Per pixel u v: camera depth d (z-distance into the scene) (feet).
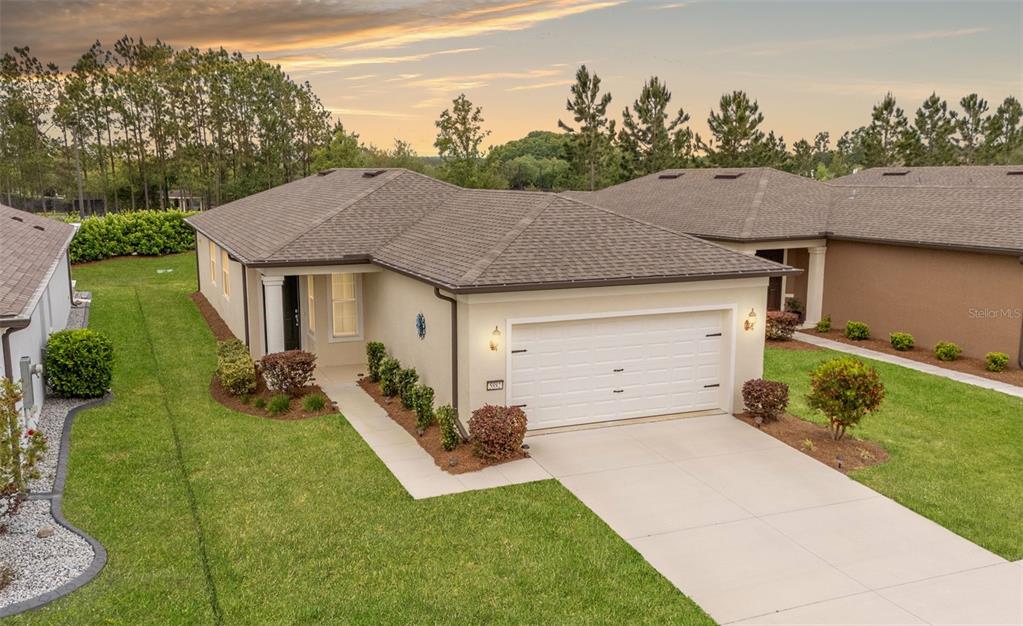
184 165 195.93
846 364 41.88
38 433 29.78
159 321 72.64
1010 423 47.19
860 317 73.46
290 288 60.80
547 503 34.06
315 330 58.13
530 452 40.57
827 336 73.51
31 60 188.85
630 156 188.03
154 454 39.04
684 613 25.59
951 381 56.34
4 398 28.25
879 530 32.14
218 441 41.45
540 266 43.04
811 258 76.13
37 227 68.69
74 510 31.99
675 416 46.96
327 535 30.63
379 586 26.91
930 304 66.39
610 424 45.27
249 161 201.77
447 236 52.34
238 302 63.05
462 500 34.24
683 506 34.14
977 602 26.63
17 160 188.44
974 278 62.54
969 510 34.27
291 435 42.78
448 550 29.60
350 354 59.26
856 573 28.55
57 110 184.65
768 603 26.40
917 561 29.55
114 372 54.75
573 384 44.39
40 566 27.12
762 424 45.29
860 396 41.06
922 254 66.69
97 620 24.06
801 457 40.34
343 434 43.09
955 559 29.73
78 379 47.19
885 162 200.75
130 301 82.17
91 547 28.73
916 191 78.23
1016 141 203.41
